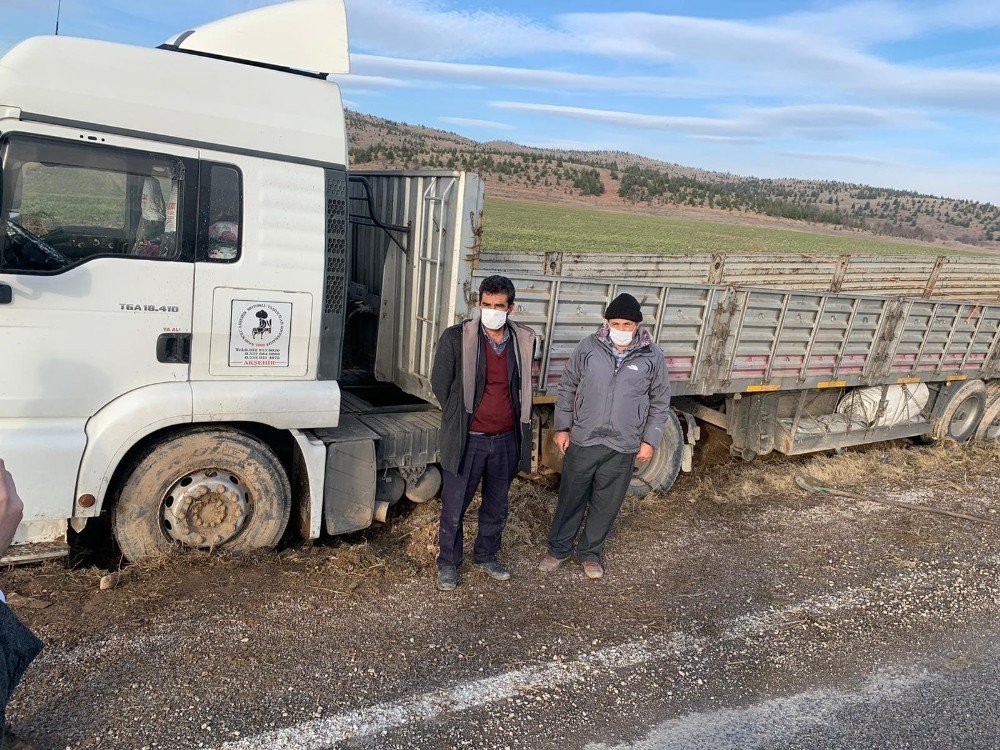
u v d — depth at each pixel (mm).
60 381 3955
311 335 4559
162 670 3549
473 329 4305
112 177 3914
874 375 8109
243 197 4230
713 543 5844
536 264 6773
